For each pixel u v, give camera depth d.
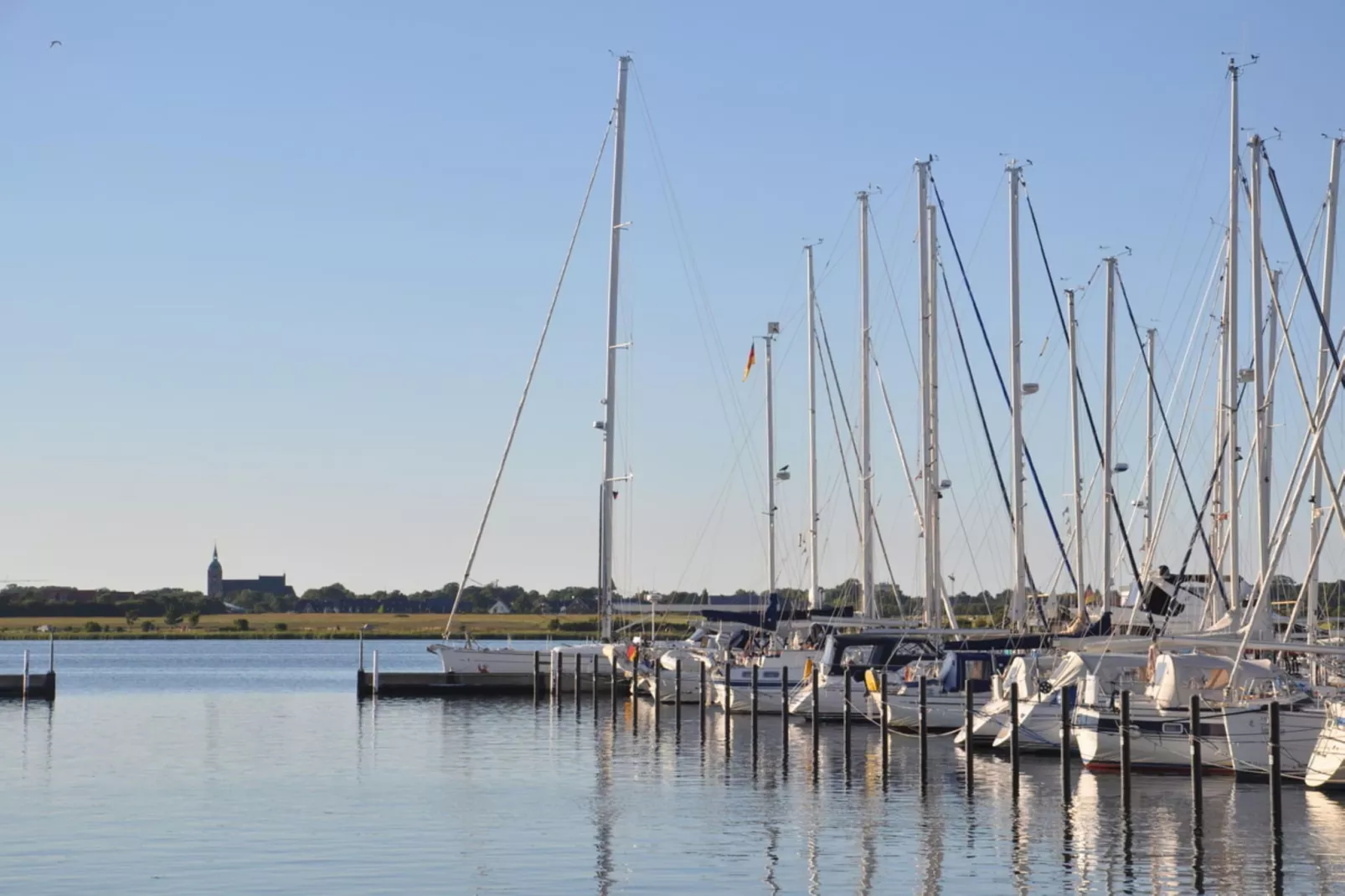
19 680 79.88
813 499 75.19
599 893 28.48
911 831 35.00
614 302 72.38
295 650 191.25
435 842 33.56
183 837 34.16
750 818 36.88
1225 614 49.47
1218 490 54.72
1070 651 48.19
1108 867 30.88
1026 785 42.16
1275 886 29.25
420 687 77.81
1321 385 48.62
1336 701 40.84
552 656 74.81
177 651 183.12
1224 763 42.75
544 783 43.47
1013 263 59.66
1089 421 64.94
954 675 54.12
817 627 66.38
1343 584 60.62
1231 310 48.66
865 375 66.94
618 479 72.00
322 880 29.45
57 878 29.61
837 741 55.09
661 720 63.81
